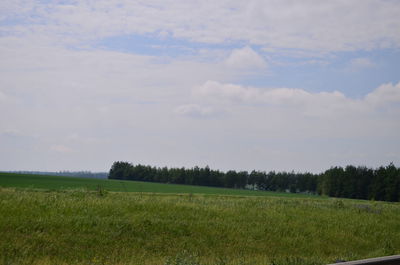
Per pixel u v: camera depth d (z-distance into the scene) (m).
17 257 16.56
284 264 14.30
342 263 7.46
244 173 197.38
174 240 22.03
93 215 23.14
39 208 22.58
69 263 16.56
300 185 192.12
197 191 111.62
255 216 30.30
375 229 32.91
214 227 25.14
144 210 26.23
